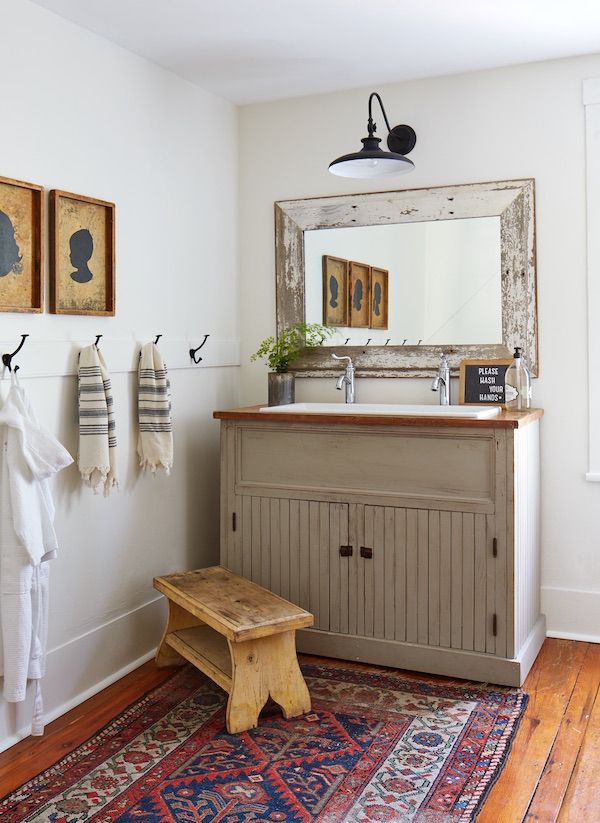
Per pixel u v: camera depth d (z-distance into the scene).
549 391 3.34
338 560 3.12
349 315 3.64
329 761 2.36
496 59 3.24
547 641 3.34
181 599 2.83
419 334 3.52
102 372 2.78
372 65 3.29
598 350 3.25
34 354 2.60
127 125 3.06
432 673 2.98
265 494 3.23
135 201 3.11
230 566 3.31
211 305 3.63
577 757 2.38
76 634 2.85
